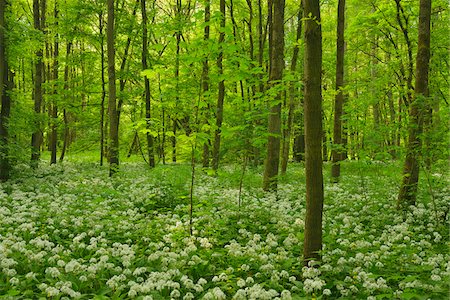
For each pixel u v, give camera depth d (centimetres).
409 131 1009
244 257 661
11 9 1562
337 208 1031
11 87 1533
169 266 629
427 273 596
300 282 564
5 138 1434
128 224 844
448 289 516
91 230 809
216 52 780
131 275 611
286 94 1900
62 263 599
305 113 623
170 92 877
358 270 593
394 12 1647
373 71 2088
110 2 1608
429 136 945
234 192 1213
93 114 2359
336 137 1488
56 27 1853
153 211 981
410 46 1538
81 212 952
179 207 1044
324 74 2377
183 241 744
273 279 571
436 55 1477
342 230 823
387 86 1791
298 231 834
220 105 1459
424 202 1066
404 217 945
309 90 612
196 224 855
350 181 1416
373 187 1293
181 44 777
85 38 1991
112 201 1085
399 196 1033
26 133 1714
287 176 1527
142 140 2492
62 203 1052
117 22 1933
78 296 514
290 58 2427
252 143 1038
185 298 528
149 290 532
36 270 612
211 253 686
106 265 614
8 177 1449
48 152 3316
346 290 540
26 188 1270
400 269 617
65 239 795
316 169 623
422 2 1014
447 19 1625
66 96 2059
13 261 595
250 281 572
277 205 1057
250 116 990
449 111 986
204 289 575
